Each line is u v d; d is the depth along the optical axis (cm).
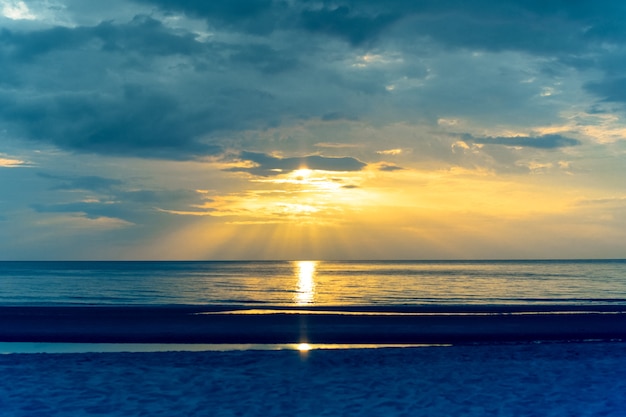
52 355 1499
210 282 8350
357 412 923
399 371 1283
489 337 2002
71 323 2333
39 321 2391
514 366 1345
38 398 1016
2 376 1210
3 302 4559
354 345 1844
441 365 1359
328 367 1328
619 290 6300
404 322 2381
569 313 2952
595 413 907
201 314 2702
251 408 948
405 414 909
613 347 1658
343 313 2875
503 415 900
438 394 1050
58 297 5172
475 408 945
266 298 5047
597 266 19350
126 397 1023
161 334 2050
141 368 1304
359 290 6394
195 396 1033
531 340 1944
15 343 1875
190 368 1307
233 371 1273
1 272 13138
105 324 2300
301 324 2311
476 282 8331
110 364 1355
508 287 6975
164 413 917
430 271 14288
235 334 2050
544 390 1080
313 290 6384
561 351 1577
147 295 5491
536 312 3020
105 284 7650
